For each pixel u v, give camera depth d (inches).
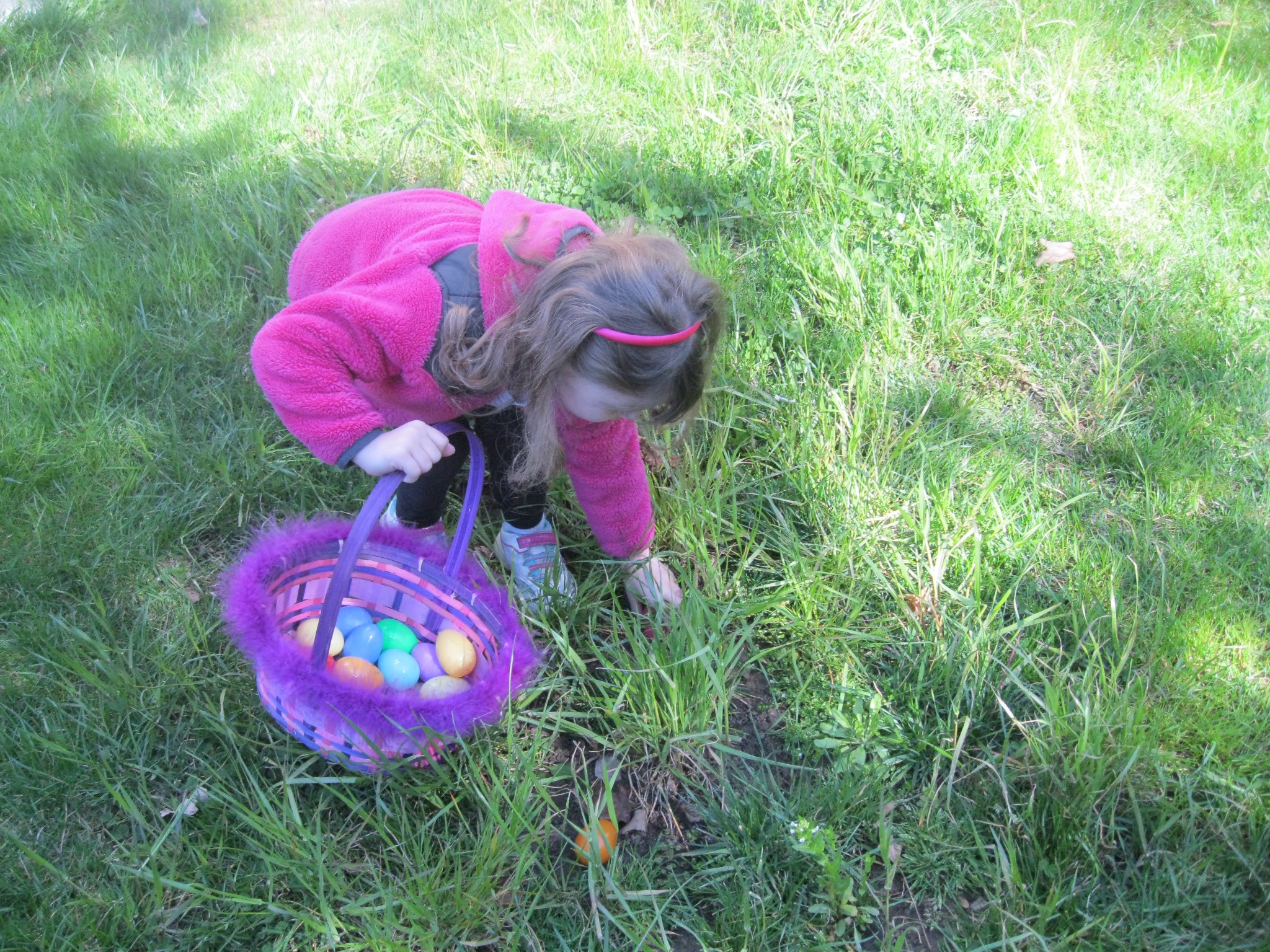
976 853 76.0
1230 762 79.5
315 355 69.7
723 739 83.1
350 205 86.0
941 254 121.1
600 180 129.9
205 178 130.8
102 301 111.4
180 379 106.4
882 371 111.4
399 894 71.6
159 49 156.4
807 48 154.8
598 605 89.4
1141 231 130.3
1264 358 114.7
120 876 70.8
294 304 70.8
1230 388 112.4
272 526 92.5
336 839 74.5
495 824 73.6
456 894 69.3
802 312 117.8
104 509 93.0
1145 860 74.8
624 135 140.3
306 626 77.9
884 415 105.3
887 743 82.0
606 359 64.9
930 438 104.5
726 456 100.9
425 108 143.3
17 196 123.3
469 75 149.9
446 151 136.8
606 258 66.5
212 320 111.1
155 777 77.4
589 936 71.6
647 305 64.3
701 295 67.4
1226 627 88.8
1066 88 148.3
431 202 82.8
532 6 165.3
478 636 79.9
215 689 81.8
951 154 133.7
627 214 126.0
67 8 161.0
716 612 88.0
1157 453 104.4
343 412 70.2
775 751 84.1
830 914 72.4
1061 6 168.6
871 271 120.6
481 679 77.4
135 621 85.7
